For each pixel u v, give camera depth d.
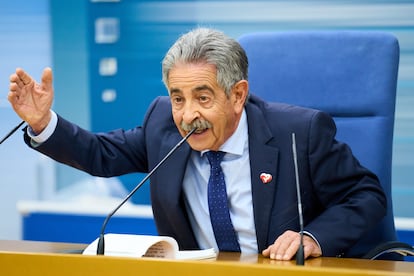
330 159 5.24
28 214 8.62
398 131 7.80
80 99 8.41
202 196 5.26
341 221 5.00
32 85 5.03
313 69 5.99
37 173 8.57
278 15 7.98
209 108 4.84
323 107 5.95
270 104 5.46
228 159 5.20
